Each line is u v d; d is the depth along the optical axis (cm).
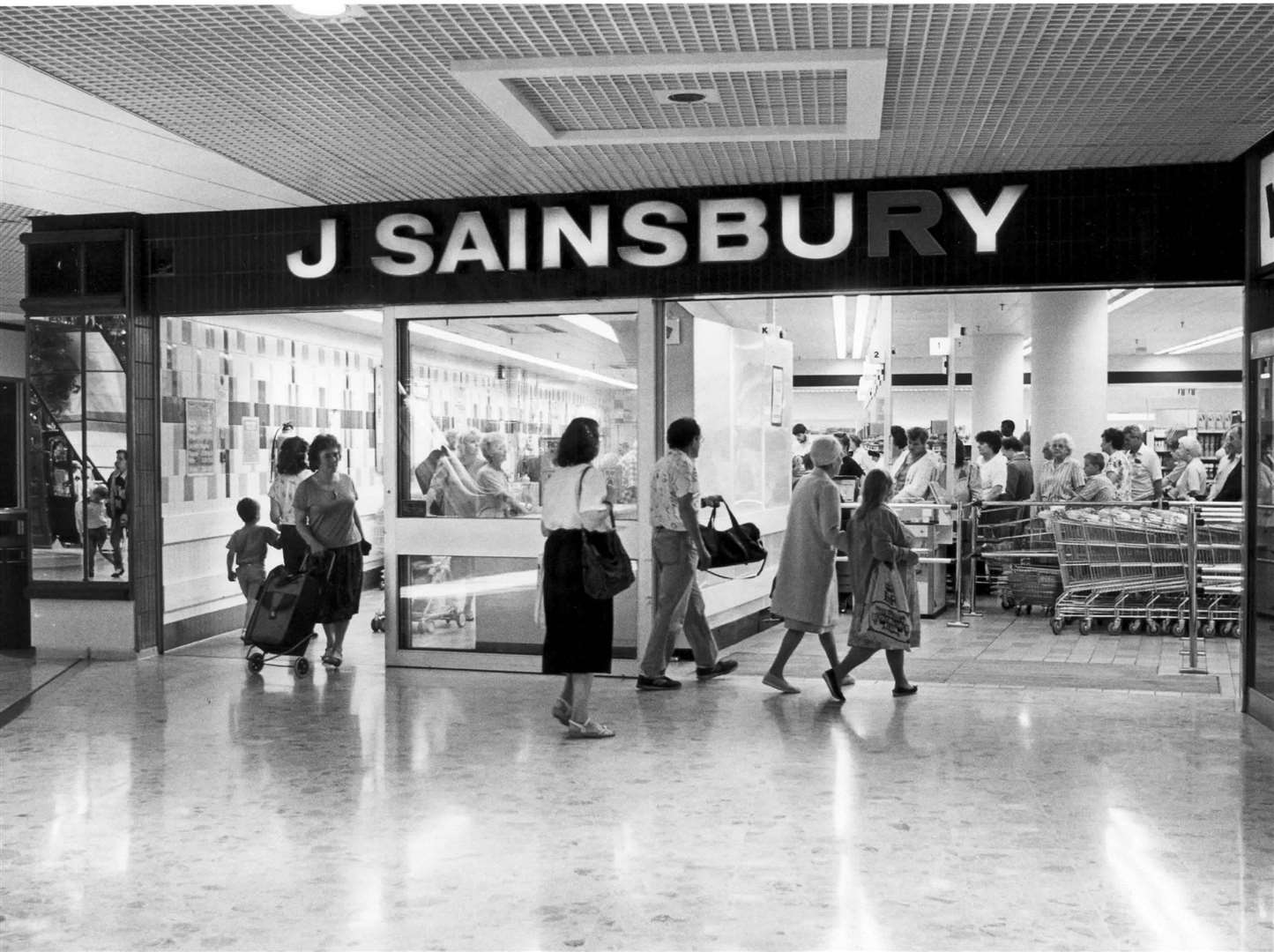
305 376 1243
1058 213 780
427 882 440
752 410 1040
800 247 809
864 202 803
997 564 1315
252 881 444
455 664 879
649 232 830
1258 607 704
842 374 3148
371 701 765
